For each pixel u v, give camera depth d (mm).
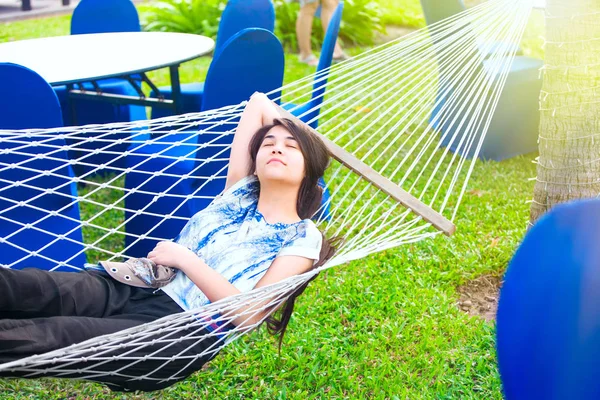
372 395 2725
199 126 3273
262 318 2219
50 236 3084
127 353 1931
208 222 2396
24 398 2705
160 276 2283
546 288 1423
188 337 2020
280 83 3402
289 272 2221
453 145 5082
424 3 4762
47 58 3738
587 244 1397
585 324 1380
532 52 7488
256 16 4414
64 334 1959
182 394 2750
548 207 3111
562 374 1406
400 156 4973
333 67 3213
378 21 8219
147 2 10336
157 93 4023
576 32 2877
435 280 3479
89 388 2791
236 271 2254
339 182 4586
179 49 3941
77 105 4453
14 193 2971
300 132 2398
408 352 2959
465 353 2930
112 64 3541
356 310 3215
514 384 1485
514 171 4801
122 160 4621
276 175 2316
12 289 2033
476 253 3674
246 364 2914
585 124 2975
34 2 10727
